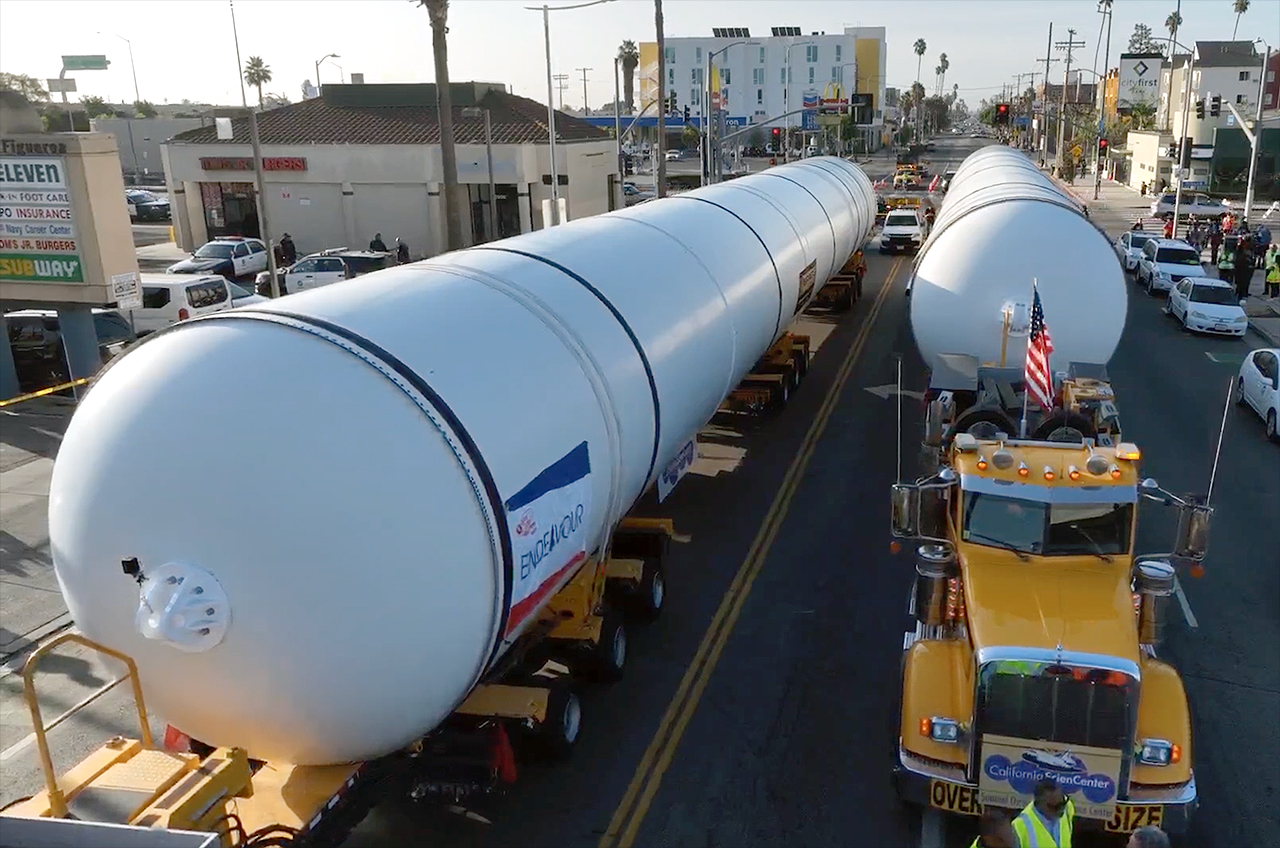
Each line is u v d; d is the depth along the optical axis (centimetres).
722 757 824
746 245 1380
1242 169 5481
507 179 3738
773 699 907
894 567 1170
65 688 954
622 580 970
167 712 589
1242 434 1653
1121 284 1270
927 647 736
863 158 11250
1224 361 2177
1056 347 1272
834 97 10138
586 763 819
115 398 570
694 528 1292
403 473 557
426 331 653
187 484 538
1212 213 4659
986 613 711
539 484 657
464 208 3878
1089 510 757
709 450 1596
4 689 951
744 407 1666
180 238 4094
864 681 935
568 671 955
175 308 2247
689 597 1105
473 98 4206
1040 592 731
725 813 756
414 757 673
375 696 565
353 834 734
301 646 541
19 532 1329
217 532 534
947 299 1300
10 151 1769
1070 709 654
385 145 3756
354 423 555
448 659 583
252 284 3250
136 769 563
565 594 832
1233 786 776
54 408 1912
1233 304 2450
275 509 533
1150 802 656
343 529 538
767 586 1128
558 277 864
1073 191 6619
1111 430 1158
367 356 585
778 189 1880
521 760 809
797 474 1480
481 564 584
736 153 8006
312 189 3891
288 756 596
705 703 902
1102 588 736
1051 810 588
